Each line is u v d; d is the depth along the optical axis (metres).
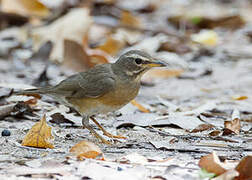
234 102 13.99
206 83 16.66
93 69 10.73
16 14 21.88
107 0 23.83
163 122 11.36
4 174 7.32
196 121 11.49
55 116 11.46
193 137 10.37
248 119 12.20
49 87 10.98
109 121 11.80
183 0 29.11
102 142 9.93
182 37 21.72
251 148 9.47
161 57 18.97
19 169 7.54
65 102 10.88
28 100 12.62
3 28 21.89
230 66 18.83
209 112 12.99
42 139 9.05
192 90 15.69
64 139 10.02
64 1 22.38
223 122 11.84
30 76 16.78
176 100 14.41
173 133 10.70
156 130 10.92
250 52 20.70
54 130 10.70
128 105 12.84
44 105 12.80
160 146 9.38
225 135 10.61
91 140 10.07
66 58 17.19
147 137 10.34
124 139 10.16
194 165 7.96
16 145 9.18
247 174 7.37
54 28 18.67
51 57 18.09
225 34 23.41
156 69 17.28
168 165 7.91
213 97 14.76
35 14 22.05
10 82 15.60
